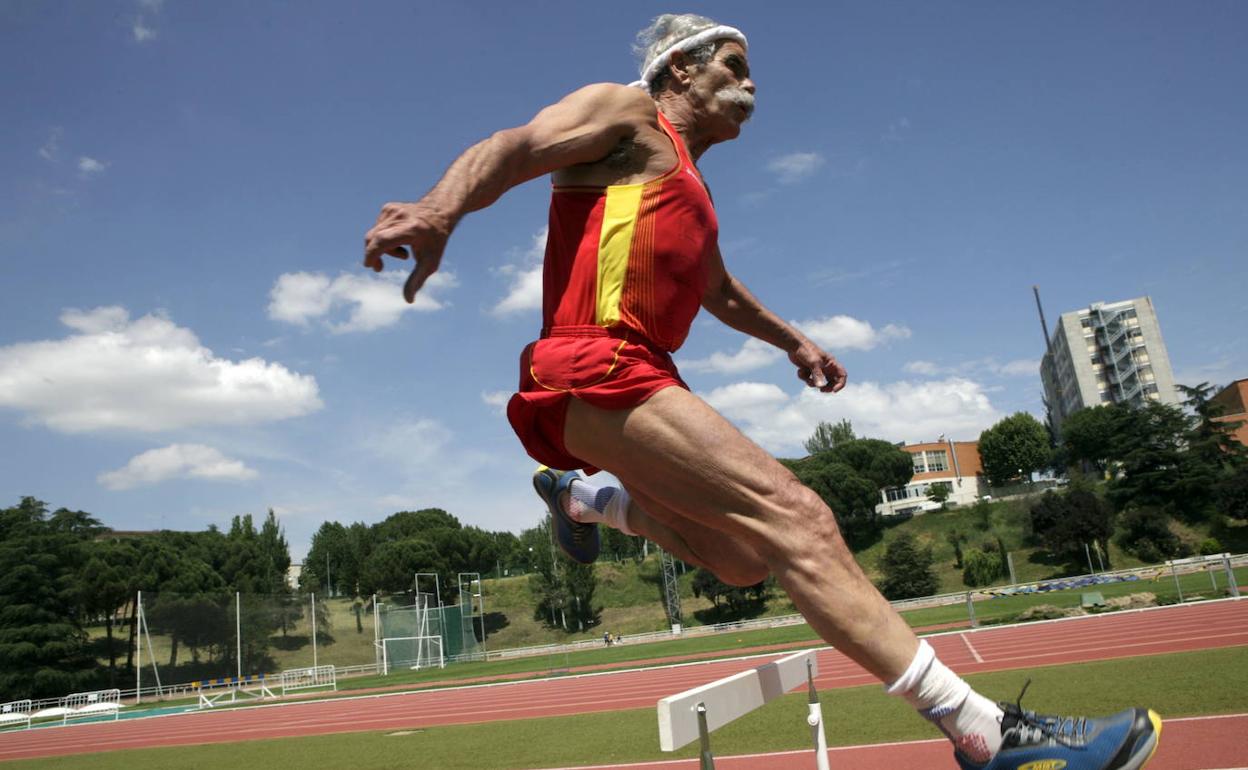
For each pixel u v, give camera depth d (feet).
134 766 38.01
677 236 5.61
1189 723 20.81
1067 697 27.40
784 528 5.04
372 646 160.56
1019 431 281.33
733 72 6.61
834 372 8.71
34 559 144.36
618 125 5.54
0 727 92.43
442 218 4.35
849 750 22.74
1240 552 162.20
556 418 5.56
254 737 49.42
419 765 28.84
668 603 177.88
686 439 5.11
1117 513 185.06
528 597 221.46
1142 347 333.62
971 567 177.17
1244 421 198.80
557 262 5.86
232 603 107.65
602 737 31.58
